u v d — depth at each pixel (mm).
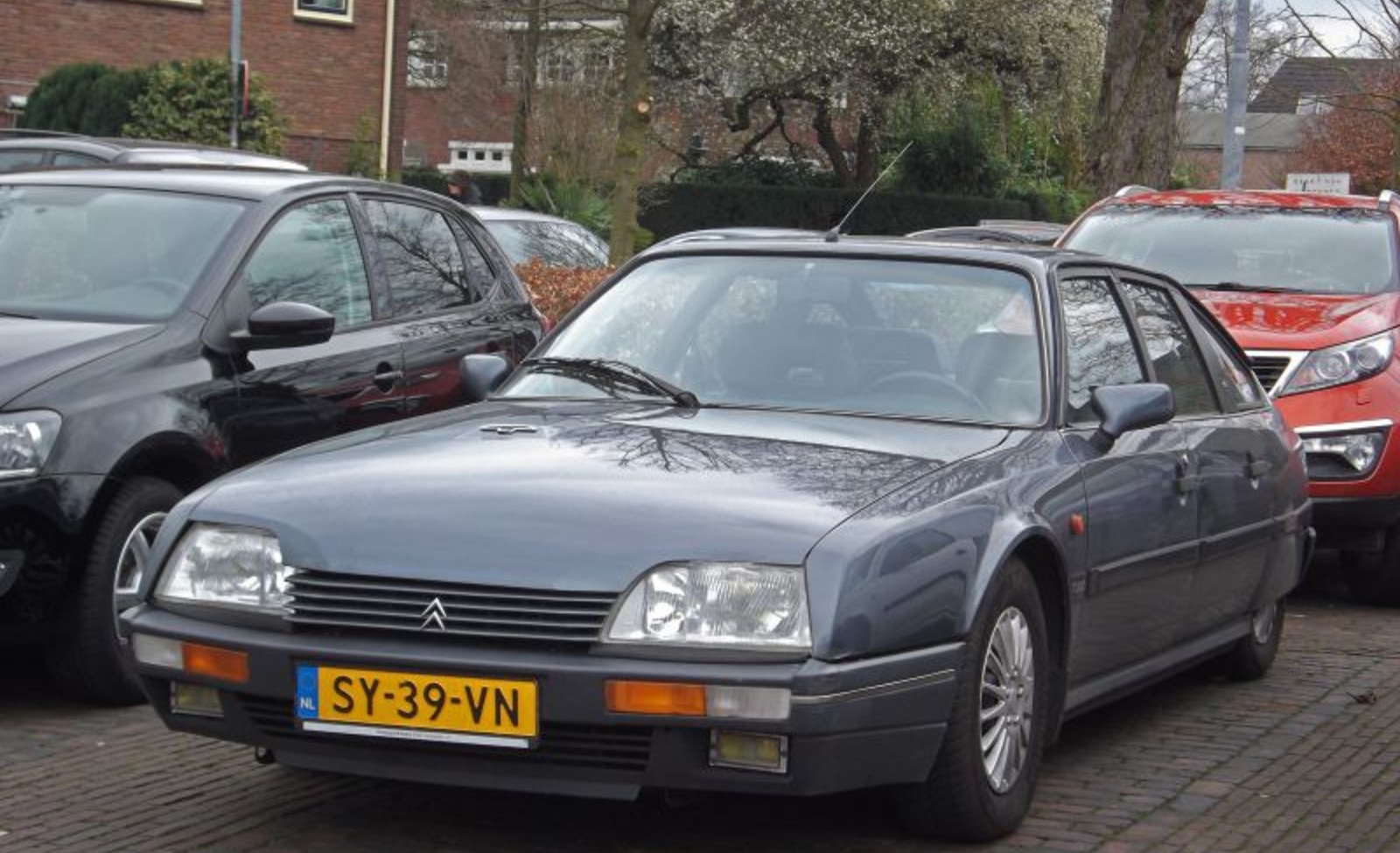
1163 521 6742
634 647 4930
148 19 33719
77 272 8008
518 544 5062
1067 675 6078
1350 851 5754
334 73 36219
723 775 4934
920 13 42219
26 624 7004
